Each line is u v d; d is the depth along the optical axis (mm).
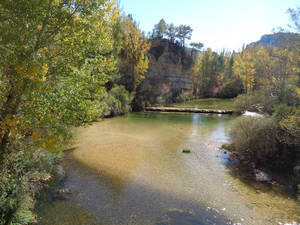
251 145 11281
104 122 23719
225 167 10406
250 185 8352
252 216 6184
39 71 4375
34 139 4992
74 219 5730
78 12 5672
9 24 4320
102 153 11844
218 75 72625
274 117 11312
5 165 5363
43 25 5141
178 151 13109
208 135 18359
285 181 8578
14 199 4930
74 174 8789
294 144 9961
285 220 5969
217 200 7117
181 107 45031
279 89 22469
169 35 73875
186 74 65125
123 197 7105
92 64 6281
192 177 9062
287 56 21250
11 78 4770
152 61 54375
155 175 9125
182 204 6805
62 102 5414
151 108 40875
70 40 5715
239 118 13547
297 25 16719
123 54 43531
